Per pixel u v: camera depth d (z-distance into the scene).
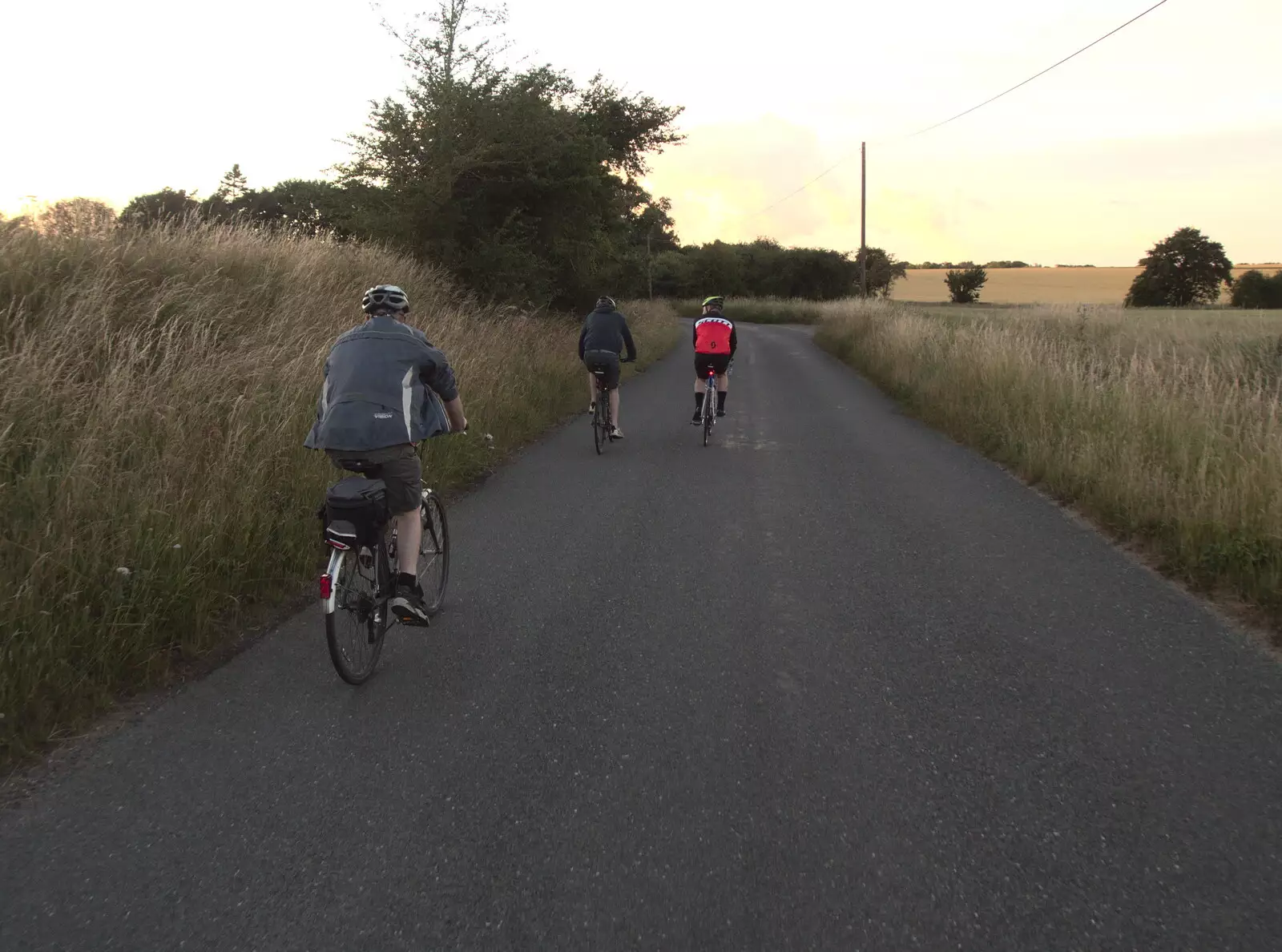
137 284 7.59
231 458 5.49
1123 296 98.69
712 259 78.25
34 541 4.21
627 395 15.26
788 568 5.66
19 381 5.26
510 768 3.28
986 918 2.46
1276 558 5.01
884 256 93.44
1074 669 4.13
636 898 2.54
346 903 2.53
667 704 3.79
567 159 16.95
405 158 15.42
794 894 2.56
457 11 15.31
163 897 2.55
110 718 3.65
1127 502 6.55
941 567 5.70
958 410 11.49
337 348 4.17
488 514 7.05
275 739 3.50
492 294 15.84
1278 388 9.06
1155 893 2.56
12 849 2.78
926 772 3.23
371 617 4.07
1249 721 3.62
